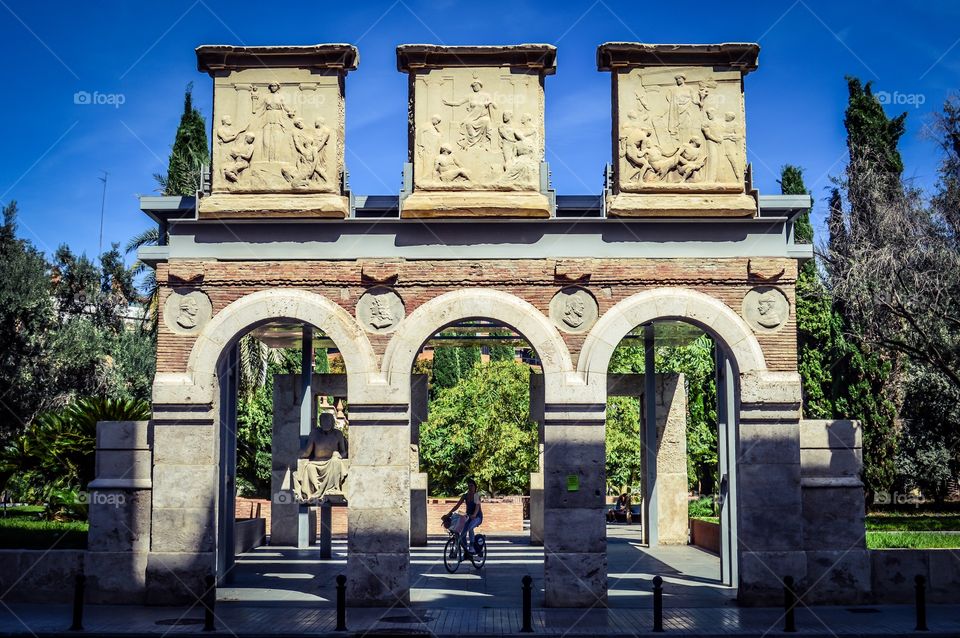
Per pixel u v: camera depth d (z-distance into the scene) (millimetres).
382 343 18906
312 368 28172
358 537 18375
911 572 18750
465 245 19094
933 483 36031
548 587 18219
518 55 19328
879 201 31734
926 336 28016
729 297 19000
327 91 19406
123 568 18609
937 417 34875
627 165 19219
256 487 46344
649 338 29219
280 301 18953
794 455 18578
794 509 18469
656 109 19344
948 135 30891
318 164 19172
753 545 18422
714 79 19422
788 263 18938
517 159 19172
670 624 16578
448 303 18906
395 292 19031
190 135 39406
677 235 19125
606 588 18234
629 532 36562
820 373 38781
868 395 37281
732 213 18938
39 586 18734
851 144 38812
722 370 21969
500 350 67750
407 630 16000
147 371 47531
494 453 45844
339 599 16234
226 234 19172
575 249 19094
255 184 19172
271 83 19375
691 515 34781
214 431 18766
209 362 18719
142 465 18844
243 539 28594
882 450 36719
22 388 35781
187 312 18969
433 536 34969
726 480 21438
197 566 18391
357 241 19141
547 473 18453
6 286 34125
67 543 20781
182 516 18516
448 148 19156
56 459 26094
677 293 18953
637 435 48312
